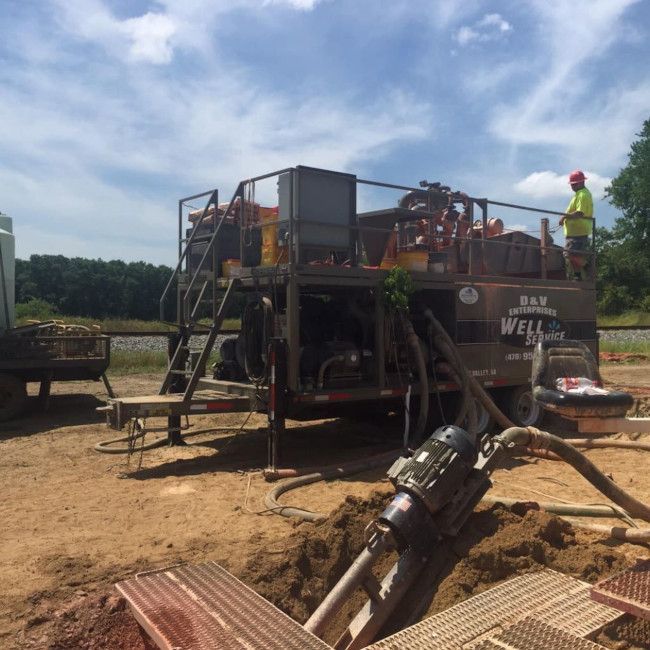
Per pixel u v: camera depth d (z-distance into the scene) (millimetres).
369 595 4016
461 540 4430
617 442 8828
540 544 4309
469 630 3289
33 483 7188
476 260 10586
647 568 3719
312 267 8008
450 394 9672
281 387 7660
